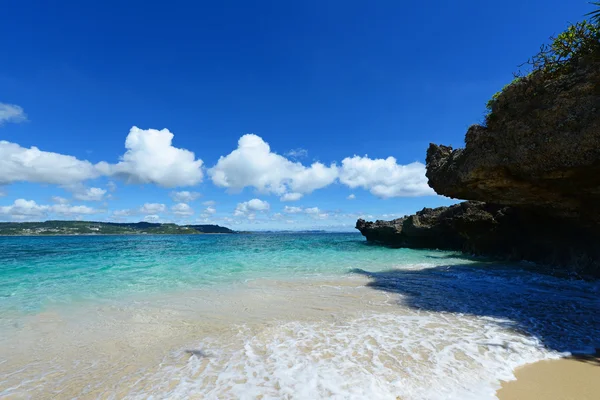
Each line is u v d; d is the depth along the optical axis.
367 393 4.21
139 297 9.93
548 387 4.44
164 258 22.22
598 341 6.11
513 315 7.89
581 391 4.34
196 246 39.47
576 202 12.27
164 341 6.32
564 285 11.74
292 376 4.71
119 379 4.79
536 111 10.09
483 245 23.70
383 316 7.86
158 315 8.02
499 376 4.73
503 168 11.79
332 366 5.03
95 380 4.78
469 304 8.99
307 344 6.00
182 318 7.77
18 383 4.72
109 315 8.02
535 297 9.81
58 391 4.48
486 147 12.12
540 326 7.01
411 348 5.75
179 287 11.48
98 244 47.31
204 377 4.77
